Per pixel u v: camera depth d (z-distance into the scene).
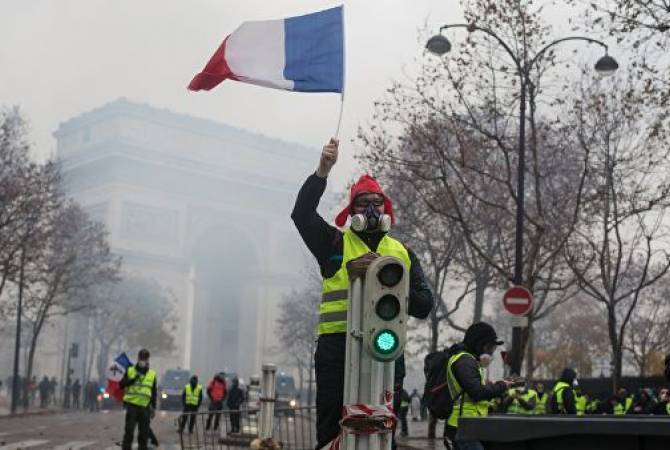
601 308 72.38
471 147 31.20
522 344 26.28
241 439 23.70
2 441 24.48
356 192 6.29
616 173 31.31
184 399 32.12
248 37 7.06
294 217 6.17
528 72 26.09
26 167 45.53
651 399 24.50
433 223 40.88
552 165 33.28
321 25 7.05
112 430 32.03
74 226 59.53
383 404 5.68
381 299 5.52
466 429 4.80
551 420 4.58
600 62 24.73
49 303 56.34
